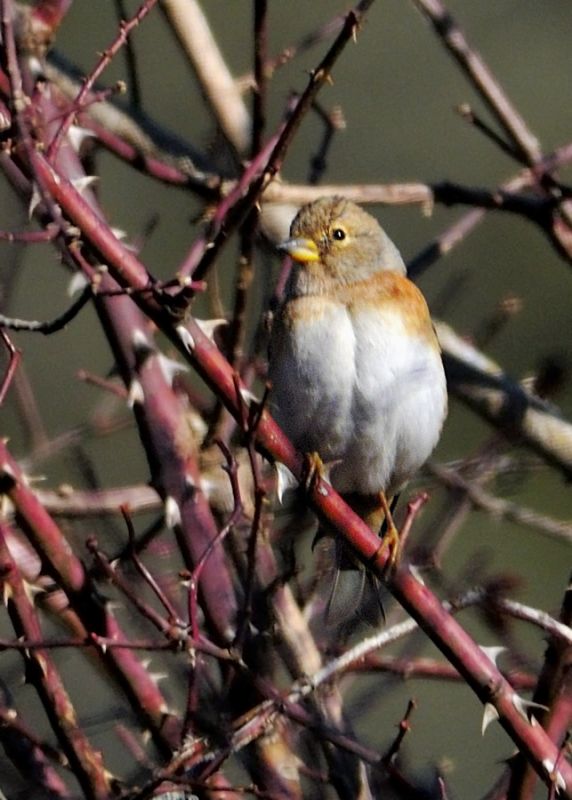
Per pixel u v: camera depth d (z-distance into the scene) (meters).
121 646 7.84
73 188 7.58
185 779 7.70
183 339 7.67
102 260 7.57
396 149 18.92
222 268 15.84
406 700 15.53
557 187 11.76
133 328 9.15
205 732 8.31
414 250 18.34
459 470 11.37
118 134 11.55
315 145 18.69
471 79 11.87
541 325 18.22
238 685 8.70
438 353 10.52
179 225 17.83
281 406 10.33
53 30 9.23
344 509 8.18
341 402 10.21
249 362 10.02
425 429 10.32
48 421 17.56
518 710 7.94
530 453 12.55
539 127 19.27
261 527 9.19
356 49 18.98
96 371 17.92
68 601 8.62
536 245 18.41
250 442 7.93
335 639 9.78
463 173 18.86
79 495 9.95
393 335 10.26
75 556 8.53
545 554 17.02
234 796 8.37
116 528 9.66
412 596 8.05
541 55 19.30
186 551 9.02
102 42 18.33
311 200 11.01
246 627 8.18
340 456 10.32
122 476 16.64
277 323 10.42
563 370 12.30
